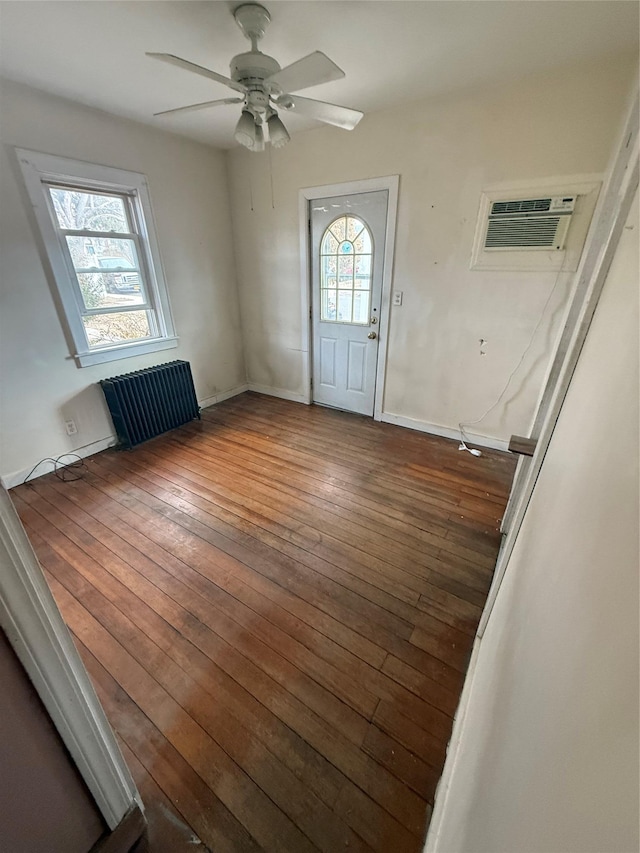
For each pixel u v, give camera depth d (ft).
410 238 9.52
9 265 7.79
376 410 11.97
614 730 0.82
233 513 7.69
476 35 5.87
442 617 5.46
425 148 8.59
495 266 8.63
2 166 7.36
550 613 1.63
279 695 4.52
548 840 1.03
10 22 5.43
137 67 6.72
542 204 7.72
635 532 0.95
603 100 6.72
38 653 2.26
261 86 5.60
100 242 9.41
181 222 11.04
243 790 3.75
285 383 13.92
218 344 13.30
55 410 9.12
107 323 10.02
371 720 4.28
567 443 2.41
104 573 6.23
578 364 3.31
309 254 11.46
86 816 2.89
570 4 5.12
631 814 0.67
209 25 5.60
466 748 2.93
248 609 5.59
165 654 4.99
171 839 3.45
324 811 3.60
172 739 4.13
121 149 9.17
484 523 7.35
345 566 6.35
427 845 3.22
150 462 9.68
